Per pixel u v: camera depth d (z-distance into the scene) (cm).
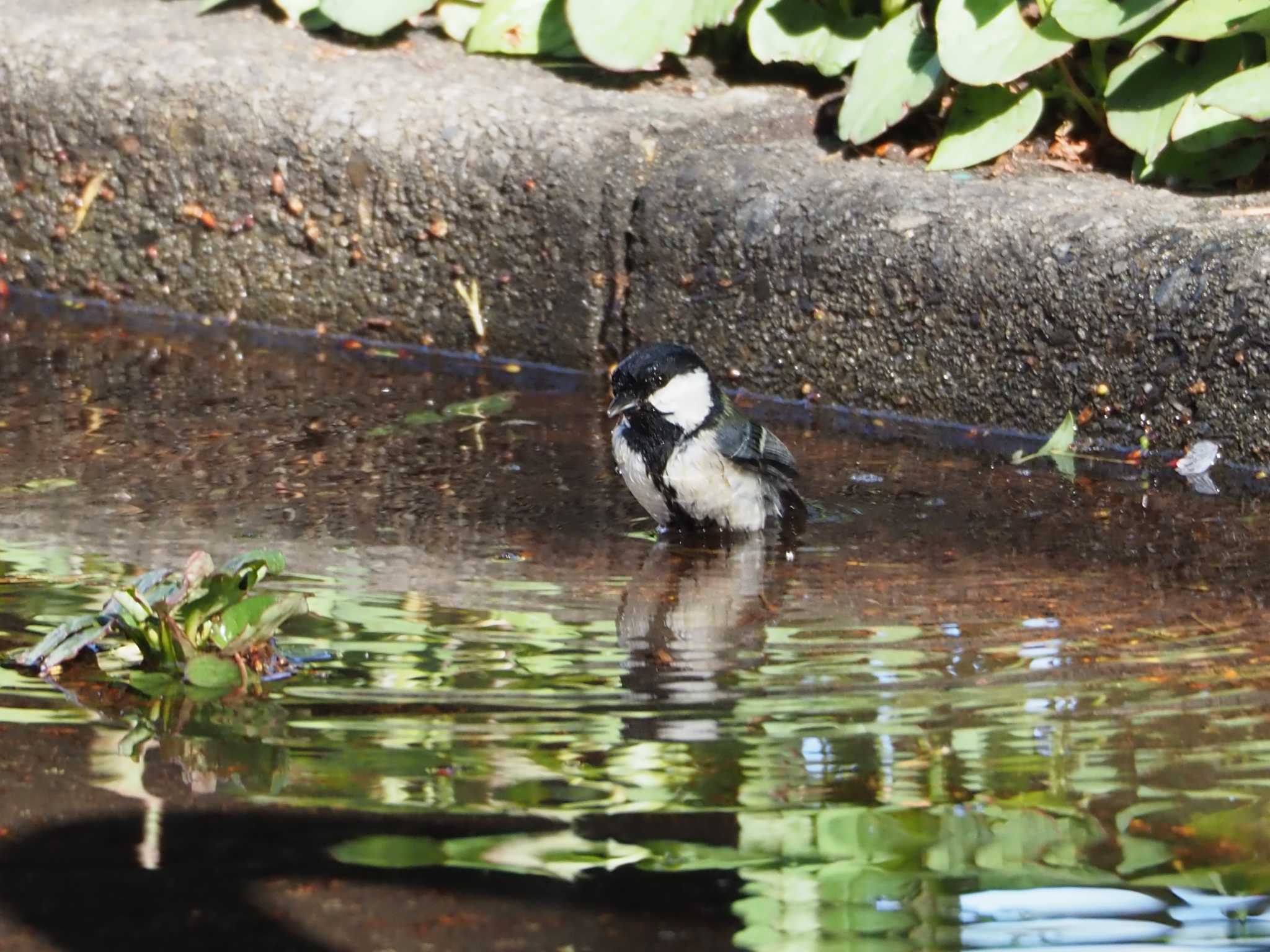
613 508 780
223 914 424
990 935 415
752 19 1042
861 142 941
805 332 917
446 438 876
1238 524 734
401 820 471
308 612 638
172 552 702
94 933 417
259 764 506
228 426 891
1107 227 838
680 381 737
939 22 915
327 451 852
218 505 767
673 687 564
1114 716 534
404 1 1082
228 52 1087
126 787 492
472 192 995
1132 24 862
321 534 733
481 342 1021
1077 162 952
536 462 841
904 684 564
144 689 567
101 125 1084
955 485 799
